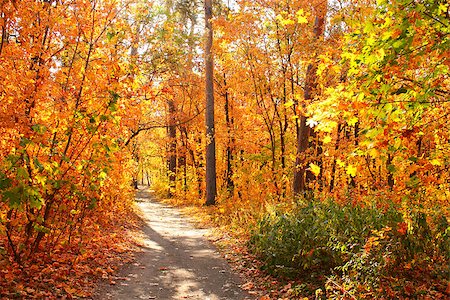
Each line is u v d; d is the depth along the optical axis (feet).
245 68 53.57
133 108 33.53
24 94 20.02
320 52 35.76
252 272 27.20
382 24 14.12
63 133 23.06
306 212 27.14
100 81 23.44
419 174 16.26
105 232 37.27
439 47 13.94
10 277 19.31
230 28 49.32
